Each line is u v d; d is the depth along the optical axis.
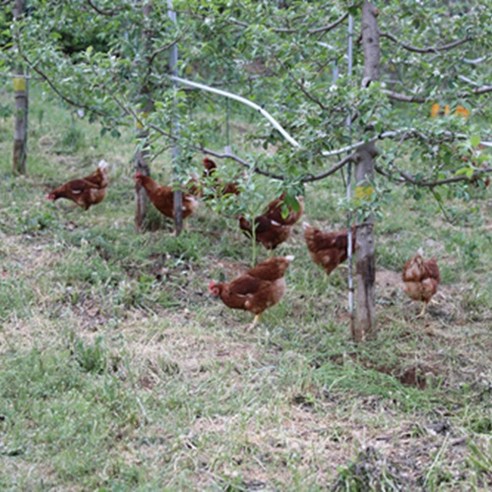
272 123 5.91
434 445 5.07
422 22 6.47
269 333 6.11
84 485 4.79
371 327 6.09
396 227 7.94
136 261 6.94
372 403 5.48
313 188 8.68
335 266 6.73
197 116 10.19
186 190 6.64
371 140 5.77
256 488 4.78
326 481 4.82
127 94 6.91
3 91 10.92
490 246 7.63
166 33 6.95
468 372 5.81
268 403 5.37
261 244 7.30
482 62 6.69
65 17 7.30
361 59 6.76
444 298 6.79
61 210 7.80
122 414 5.23
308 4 6.55
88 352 5.64
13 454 4.95
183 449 5.01
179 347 5.91
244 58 6.95
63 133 9.65
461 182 5.91
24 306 6.22
